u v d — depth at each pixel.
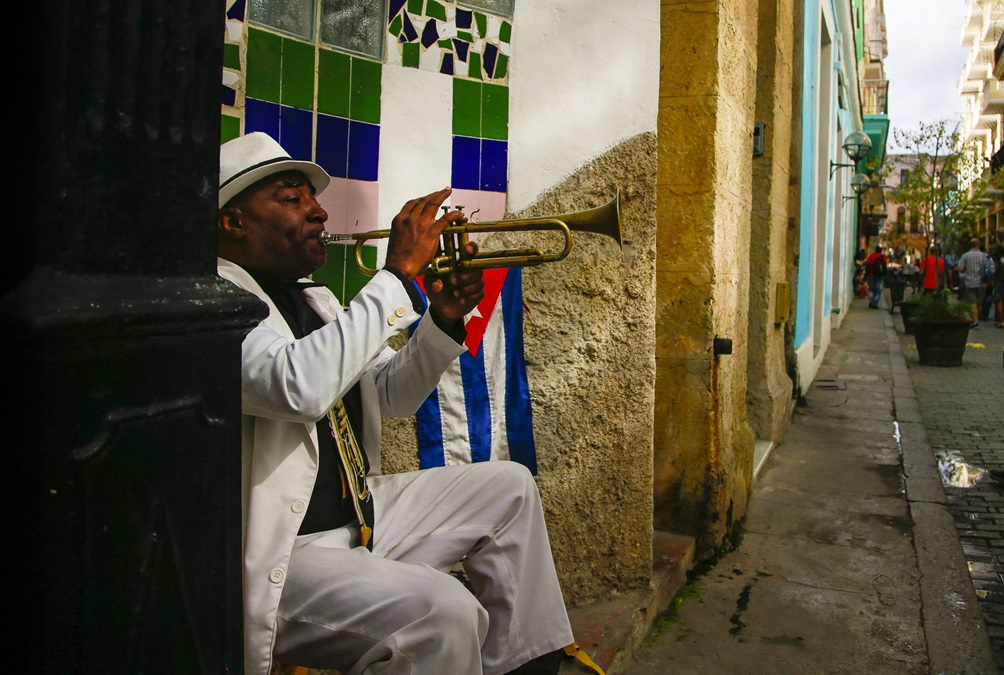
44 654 0.91
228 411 1.12
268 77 2.35
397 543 1.89
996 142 43.34
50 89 0.88
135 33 0.96
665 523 3.85
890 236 26.20
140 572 0.99
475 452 2.83
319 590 1.57
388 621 1.52
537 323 2.93
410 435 2.76
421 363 1.97
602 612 2.98
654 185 2.96
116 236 0.95
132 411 0.97
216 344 1.09
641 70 2.91
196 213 1.06
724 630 3.09
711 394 3.71
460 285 1.91
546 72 2.92
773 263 5.62
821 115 9.88
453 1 2.79
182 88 1.03
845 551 3.91
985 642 2.99
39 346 0.86
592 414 3.01
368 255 2.68
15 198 0.89
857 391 8.21
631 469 3.10
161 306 0.97
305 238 1.82
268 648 1.56
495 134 2.91
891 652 2.93
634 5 2.88
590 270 2.97
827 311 11.52
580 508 3.02
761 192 5.40
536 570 1.94
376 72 2.64
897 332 14.62
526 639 1.91
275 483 1.64
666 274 3.73
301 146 2.46
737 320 4.37
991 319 18.20
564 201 2.95
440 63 2.78
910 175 16.98
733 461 4.13
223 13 1.09
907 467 5.34
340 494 1.82
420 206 1.74
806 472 5.25
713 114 3.54
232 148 1.76
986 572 3.80
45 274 0.88
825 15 8.73
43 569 0.90
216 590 1.11
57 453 0.89
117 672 0.97
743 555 3.87
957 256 18.31
